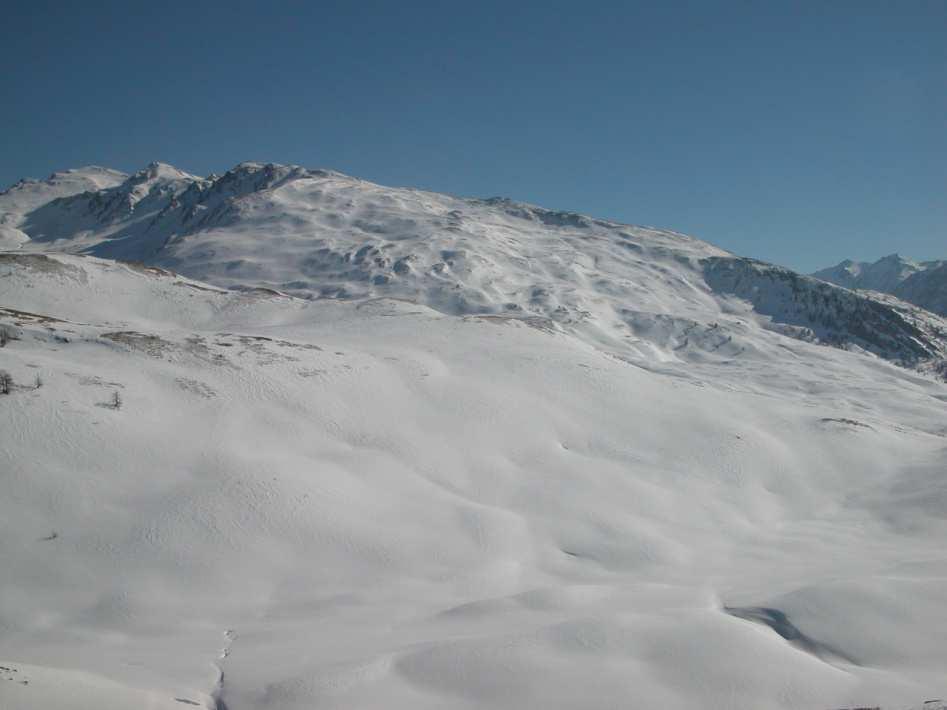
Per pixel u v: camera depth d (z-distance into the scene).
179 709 13.14
